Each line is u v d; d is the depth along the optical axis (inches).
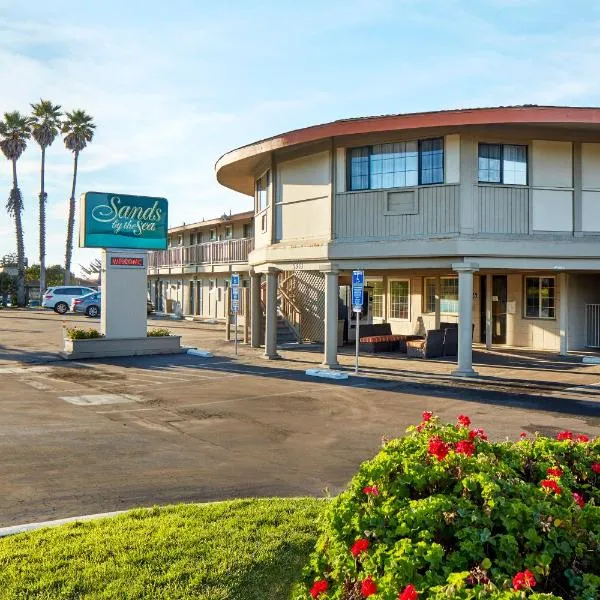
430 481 142.7
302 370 684.1
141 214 826.2
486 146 618.2
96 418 437.1
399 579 111.0
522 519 129.6
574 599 117.3
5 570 184.5
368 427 414.6
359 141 648.4
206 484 289.6
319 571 132.2
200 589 174.1
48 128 2134.6
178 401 504.4
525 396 526.6
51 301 1724.9
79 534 213.0
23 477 296.7
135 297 824.9
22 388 563.5
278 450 354.6
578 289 847.1
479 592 102.0
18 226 2219.5
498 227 613.9
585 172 639.1
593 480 176.9
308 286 1010.1
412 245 618.5
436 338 802.2
